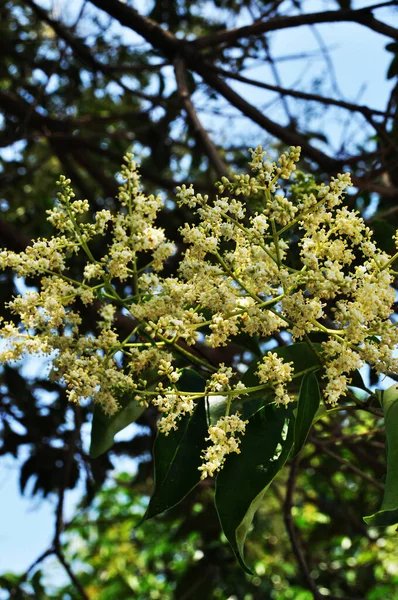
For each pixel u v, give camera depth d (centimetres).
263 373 174
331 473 570
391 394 176
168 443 192
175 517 619
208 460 187
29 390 528
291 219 184
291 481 393
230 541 169
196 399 200
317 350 191
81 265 532
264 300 194
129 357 191
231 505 173
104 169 722
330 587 773
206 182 670
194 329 186
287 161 175
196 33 715
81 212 181
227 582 653
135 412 209
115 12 459
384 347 172
